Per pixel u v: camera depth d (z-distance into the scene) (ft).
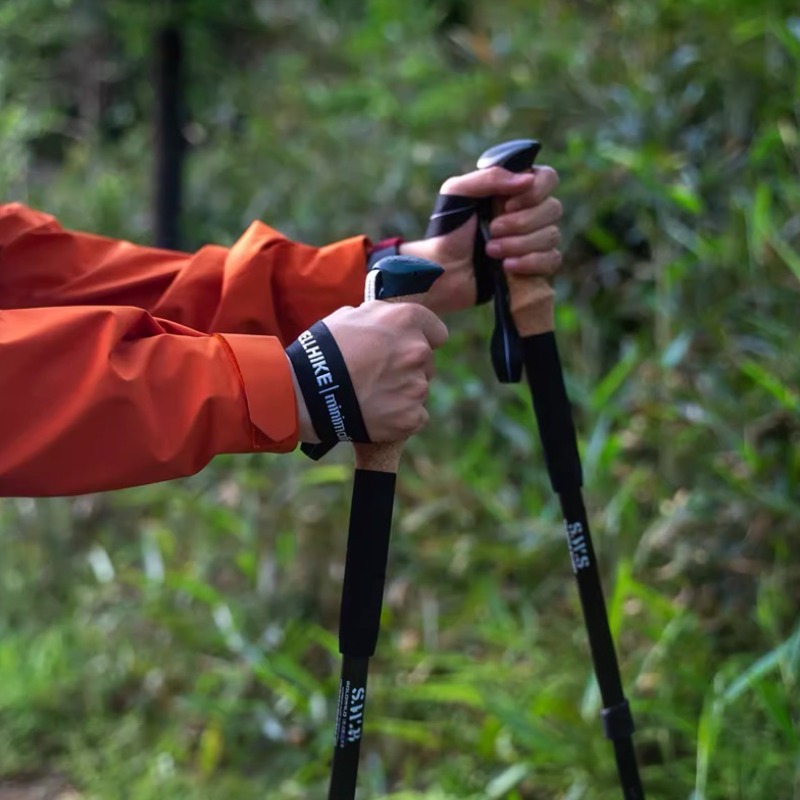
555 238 3.99
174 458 2.88
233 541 7.72
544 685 5.99
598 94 8.34
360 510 3.16
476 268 4.25
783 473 6.14
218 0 9.53
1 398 2.80
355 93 10.55
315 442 3.06
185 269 4.24
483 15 10.60
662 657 5.74
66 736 6.83
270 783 6.19
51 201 11.72
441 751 6.08
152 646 7.23
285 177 10.06
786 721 4.96
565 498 4.03
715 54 7.75
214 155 11.10
